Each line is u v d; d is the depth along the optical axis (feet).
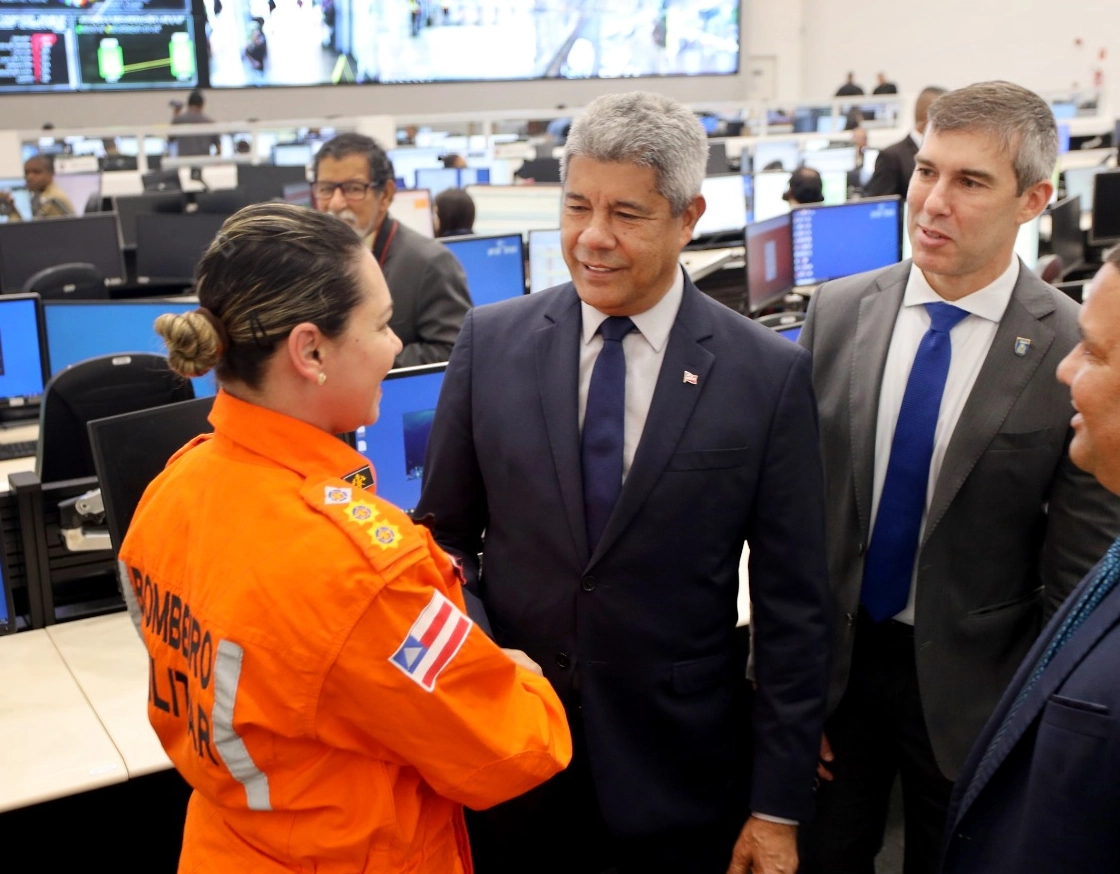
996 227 4.64
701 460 4.37
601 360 4.49
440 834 3.56
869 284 5.26
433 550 3.37
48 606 6.61
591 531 4.48
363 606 2.98
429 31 43.06
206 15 39.14
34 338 10.30
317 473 3.20
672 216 4.15
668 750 4.64
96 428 5.76
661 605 4.49
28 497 6.43
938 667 4.91
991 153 4.56
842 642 5.14
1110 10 41.04
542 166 24.09
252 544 3.05
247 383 3.18
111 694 5.74
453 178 22.90
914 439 4.91
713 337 4.48
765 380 4.43
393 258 9.00
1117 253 3.17
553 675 4.61
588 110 4.17
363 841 3.20
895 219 15.21
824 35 52.06
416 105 43.57
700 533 4.43
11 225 15.30
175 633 3.26
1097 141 28.30
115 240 16.10
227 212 20.81
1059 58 43.09
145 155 26.43
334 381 3.20
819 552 4.59
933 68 47.75
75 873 7.41
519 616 4.62
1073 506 4.65
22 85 36.94
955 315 4.88
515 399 4.55
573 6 45.55
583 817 5.09
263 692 3.02
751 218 20.30
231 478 3.16
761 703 4.71
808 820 4.70
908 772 5.33
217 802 3.28
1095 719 2.95
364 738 3.17
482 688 3.25
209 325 3.05
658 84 48.34
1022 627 5.04
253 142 26.86
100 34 37.68
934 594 4.87
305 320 3.08
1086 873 2.99
